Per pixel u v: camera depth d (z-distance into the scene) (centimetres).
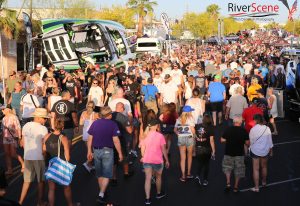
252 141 927
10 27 2128
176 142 1377
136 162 1153
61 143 786
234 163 920
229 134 913
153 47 4209
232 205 857
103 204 851
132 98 1229
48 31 2248
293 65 1775
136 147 1295
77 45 2389
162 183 923
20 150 1244
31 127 816
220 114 1592
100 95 1413
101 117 880
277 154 1249
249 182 1002
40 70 1888
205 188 957
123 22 5962
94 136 863
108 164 858
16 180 1002
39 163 817
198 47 5841
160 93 1420
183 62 2458
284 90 1853
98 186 962
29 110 1259
